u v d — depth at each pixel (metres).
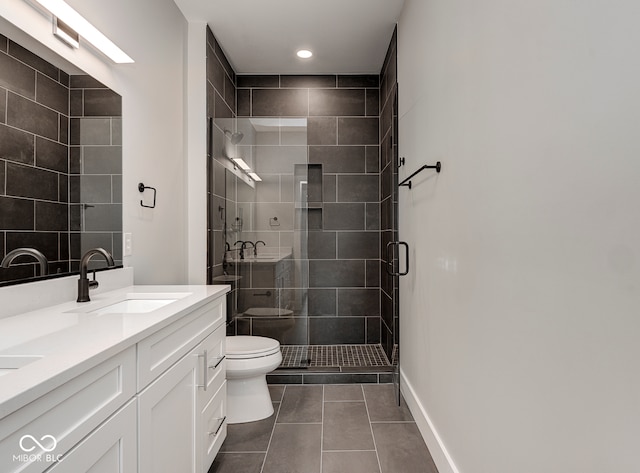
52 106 1.51
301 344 3.06
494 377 1.25
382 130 3.66
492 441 1.27
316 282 3.83
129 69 2.06
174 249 2.63
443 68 1.76
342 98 3.82
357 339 3.82
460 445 1.57
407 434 2.20
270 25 2.92
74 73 1.63
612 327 0.71
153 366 1.16
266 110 3.81
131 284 2.04
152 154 2.32
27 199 1.39
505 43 1.15
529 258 1.02
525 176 1.03
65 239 1.59
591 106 0.76
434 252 1.95
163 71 2.47
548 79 0.92
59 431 0.75
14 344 1.03
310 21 2.87
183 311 1.36
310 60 3.53
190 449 1.46
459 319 1.58
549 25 0.91
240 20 2.85
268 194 3.10
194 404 1.50
